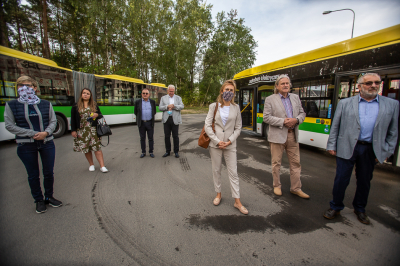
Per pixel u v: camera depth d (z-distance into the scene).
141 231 2.38
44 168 2.82
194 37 26.70
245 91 9.66
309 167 4.85
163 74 26.33
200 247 2.13
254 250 2.09
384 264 1.93
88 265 1.87
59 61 23.67
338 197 2.65
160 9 23.98
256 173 4.41
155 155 5.78
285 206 3.01
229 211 2.85
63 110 8.39
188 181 3.92
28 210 2.79
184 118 18.72
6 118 2.47
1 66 6.34
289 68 6.74
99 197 3.21
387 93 4.41
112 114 11.23
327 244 2.20
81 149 4.06
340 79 5.24
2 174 4.10
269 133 3.32
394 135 2.42
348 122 2.55
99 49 21.78
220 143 2.70
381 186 3.78
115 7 20.14
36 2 17.89
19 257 1.95
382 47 4.42
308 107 6.12
